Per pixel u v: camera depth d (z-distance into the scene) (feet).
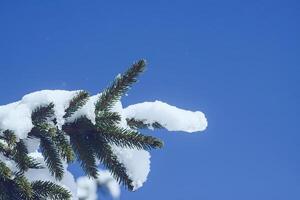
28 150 10.37
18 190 9.80
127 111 11.64
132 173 10.80
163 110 11.48
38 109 10.31
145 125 11.57
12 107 10.27
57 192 9.88
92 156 10.77
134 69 10.97
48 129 10.17
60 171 10.32
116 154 10.83
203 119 11.46
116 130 10.61
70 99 10.59
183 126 11.49
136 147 10.44
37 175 10.41
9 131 9.66
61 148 10.16
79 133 10.82
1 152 10.00
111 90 11.02
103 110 10.98
